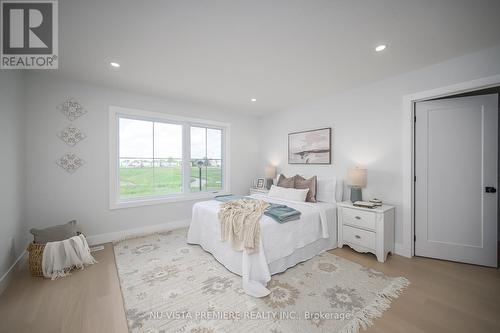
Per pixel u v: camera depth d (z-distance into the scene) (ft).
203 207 8.89
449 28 5.46
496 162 7.13
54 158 8.50
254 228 6.38
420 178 8.18
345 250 8.84
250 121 15.02
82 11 4.77
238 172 14.44
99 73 8.14
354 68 7.75
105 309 5.18
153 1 4.46
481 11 4.80
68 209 8.82
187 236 9.98
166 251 8.63
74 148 8.91
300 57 6.93
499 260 7.84
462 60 6.88
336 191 10.07
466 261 7.55
